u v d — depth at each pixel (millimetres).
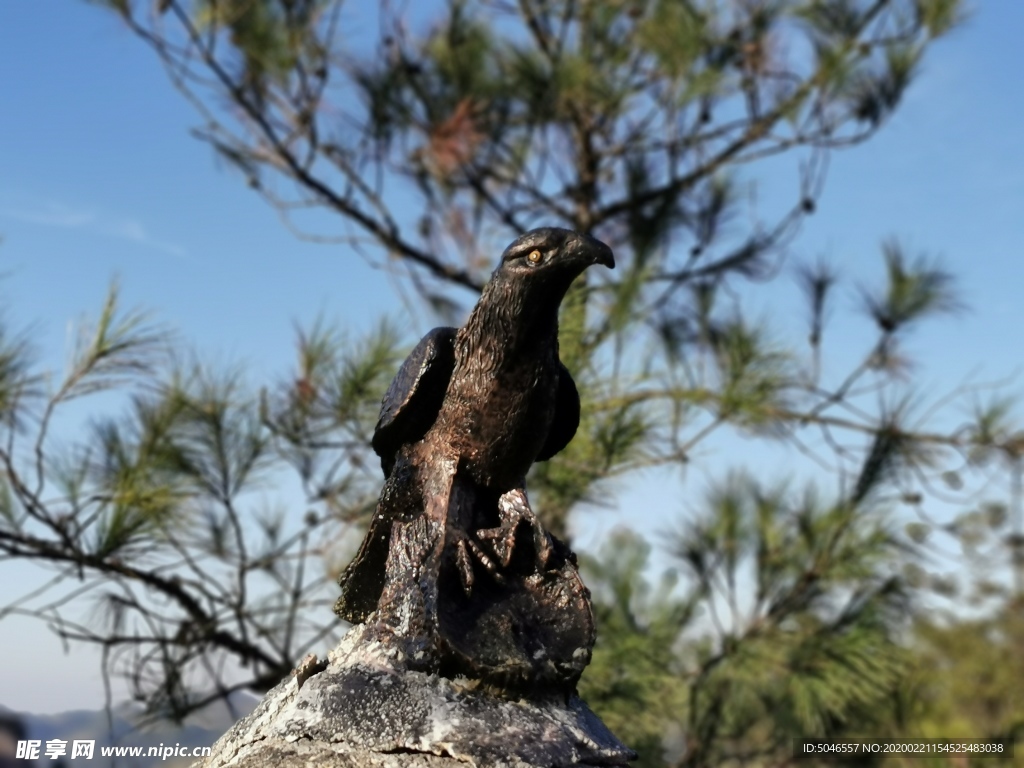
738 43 6836
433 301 7359
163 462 4883
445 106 6965
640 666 5230
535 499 5000
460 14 7020
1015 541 6297
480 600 2564
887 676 5559
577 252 2488
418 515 2688
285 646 5520
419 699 2357
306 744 2320
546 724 2400
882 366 6191
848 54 6797
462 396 2650
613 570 5867
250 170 6996
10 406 4316
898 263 6125
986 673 8172
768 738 6070
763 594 5816
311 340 5297
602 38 7090
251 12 6555
